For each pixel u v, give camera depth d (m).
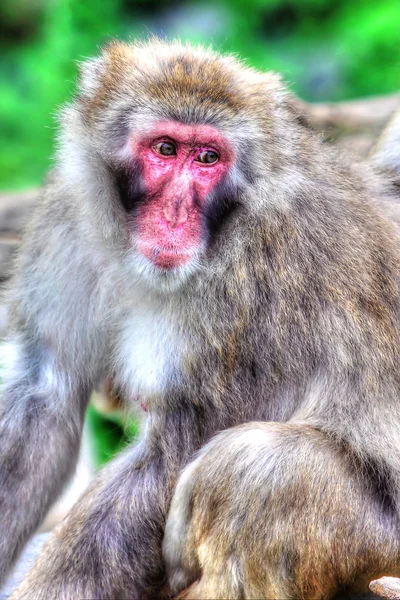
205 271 9.96
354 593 10.22
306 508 9.55
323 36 24.73
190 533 9.68
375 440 10.15
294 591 9.67
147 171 9.84
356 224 10.31
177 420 10.17
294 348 10.05
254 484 9.44
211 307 9.97
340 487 9.72
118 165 9.91
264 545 9.46
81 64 10.66
